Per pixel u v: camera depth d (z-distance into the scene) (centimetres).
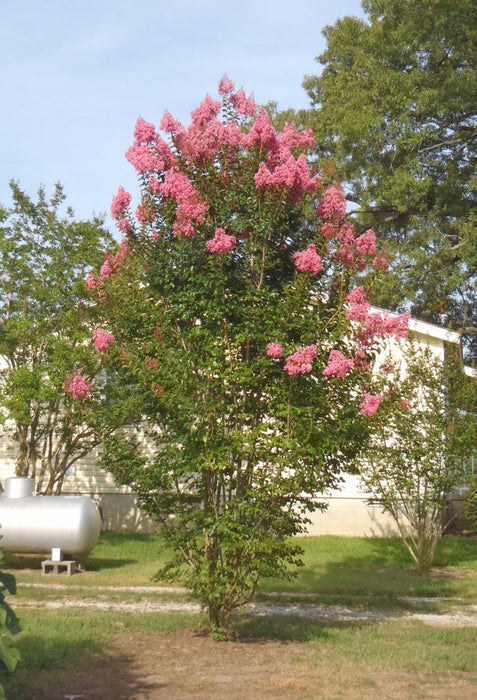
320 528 2189
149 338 993
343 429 946
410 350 1800
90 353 1891
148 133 1005
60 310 2002
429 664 886
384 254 987
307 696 753
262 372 942
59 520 1650
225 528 912
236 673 834
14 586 661
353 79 3102
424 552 1767
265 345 952
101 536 2170
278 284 1001
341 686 793
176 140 1014
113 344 1009
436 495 1742
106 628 1036
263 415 975
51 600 1309
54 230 2017
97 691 764
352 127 2886
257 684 793
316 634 1034
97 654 905
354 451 997
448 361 1778
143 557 1867
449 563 1842
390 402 1080
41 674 816
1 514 1672
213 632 977
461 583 1573
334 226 998
